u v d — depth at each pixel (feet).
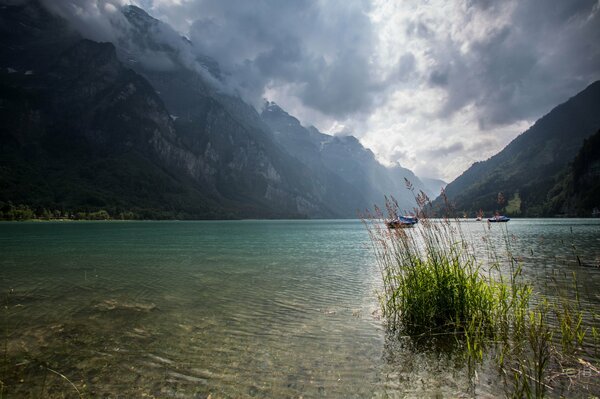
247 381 25.70
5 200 542.98
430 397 22.88
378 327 37.60
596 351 28.25
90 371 27.32
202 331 36.86
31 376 26.43
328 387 24.64
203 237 223.92
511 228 262.26
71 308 46.16
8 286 61.11
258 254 120.47
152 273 76.38
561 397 21.71
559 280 58.49
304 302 49.55
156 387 24.81
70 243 162.30
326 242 186.60
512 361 27.22
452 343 31.78
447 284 35.29
